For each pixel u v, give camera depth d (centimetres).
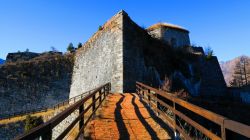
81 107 754
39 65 4609
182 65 3441
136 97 1944
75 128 1223
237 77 8175
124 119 1144
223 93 3797
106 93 2091
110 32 3041
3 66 4284
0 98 3909
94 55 3412
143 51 2997
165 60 3262
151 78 2925
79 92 3766
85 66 3728
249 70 8331
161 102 1026
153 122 1086
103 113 1262
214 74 3797
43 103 4319
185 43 4600
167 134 898
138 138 861
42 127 342
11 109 3956
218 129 1514
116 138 861
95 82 3170
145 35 3186
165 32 4372
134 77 2698
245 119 2197
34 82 4366
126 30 2852
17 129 3312
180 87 3177
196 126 564
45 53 6425
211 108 2280
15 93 4088
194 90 3403
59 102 4506
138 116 1207
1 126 3238
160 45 3366
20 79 4250
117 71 2659
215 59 3931
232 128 354
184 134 691
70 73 4847
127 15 2984
